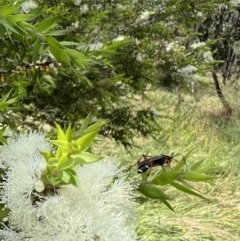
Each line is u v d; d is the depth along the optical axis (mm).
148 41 4320
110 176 846
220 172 6211
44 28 1222
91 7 3686
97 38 3975
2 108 1190
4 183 833
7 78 1819
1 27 1172
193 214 4910
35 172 820
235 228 4773
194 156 6801
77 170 838
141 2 4242
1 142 995
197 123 8852
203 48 4660
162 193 934
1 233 825
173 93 10758
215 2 4656
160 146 7047
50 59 1767
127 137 4652
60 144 752
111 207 827
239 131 8023
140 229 4156
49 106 3566
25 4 2277
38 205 813
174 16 4449
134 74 4211
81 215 786
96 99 3775
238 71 10773
